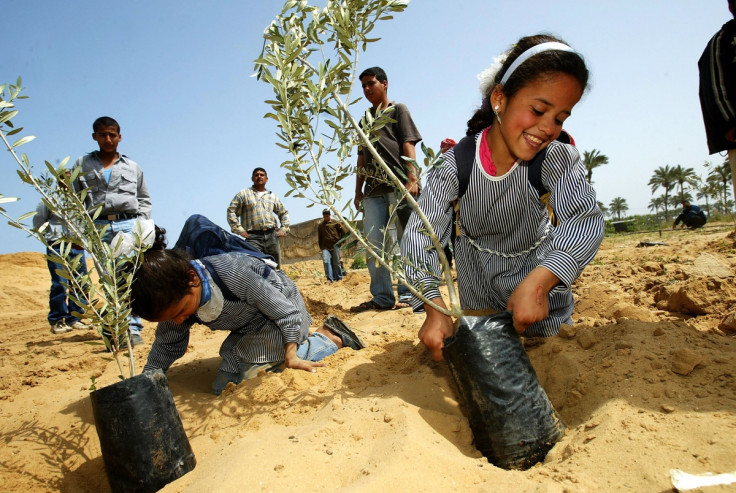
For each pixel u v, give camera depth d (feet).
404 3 6.44
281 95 6.31
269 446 6.02
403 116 15.92
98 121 16.63
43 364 14.06
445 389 7.45
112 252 6.97
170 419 6.53
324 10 6.63
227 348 10.18
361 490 4.82
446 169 8.07
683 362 6.28
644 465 4.85
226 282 9.27
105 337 6.79
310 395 7.99
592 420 5.90
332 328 10.89
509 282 8.63
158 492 5.95
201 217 10.98
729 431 5.01
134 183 17.39
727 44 7.56
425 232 6.79
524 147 6.97
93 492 7.17
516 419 5.88
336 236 36.11
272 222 26.37
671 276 14.70
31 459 7.34
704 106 8.07
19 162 6.29
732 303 10.57
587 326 8.76
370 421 6.51
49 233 11.68
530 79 6.61
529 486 4.90
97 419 6.38
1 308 45.73
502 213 8.15
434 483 5.09
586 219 7.27
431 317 7.30
